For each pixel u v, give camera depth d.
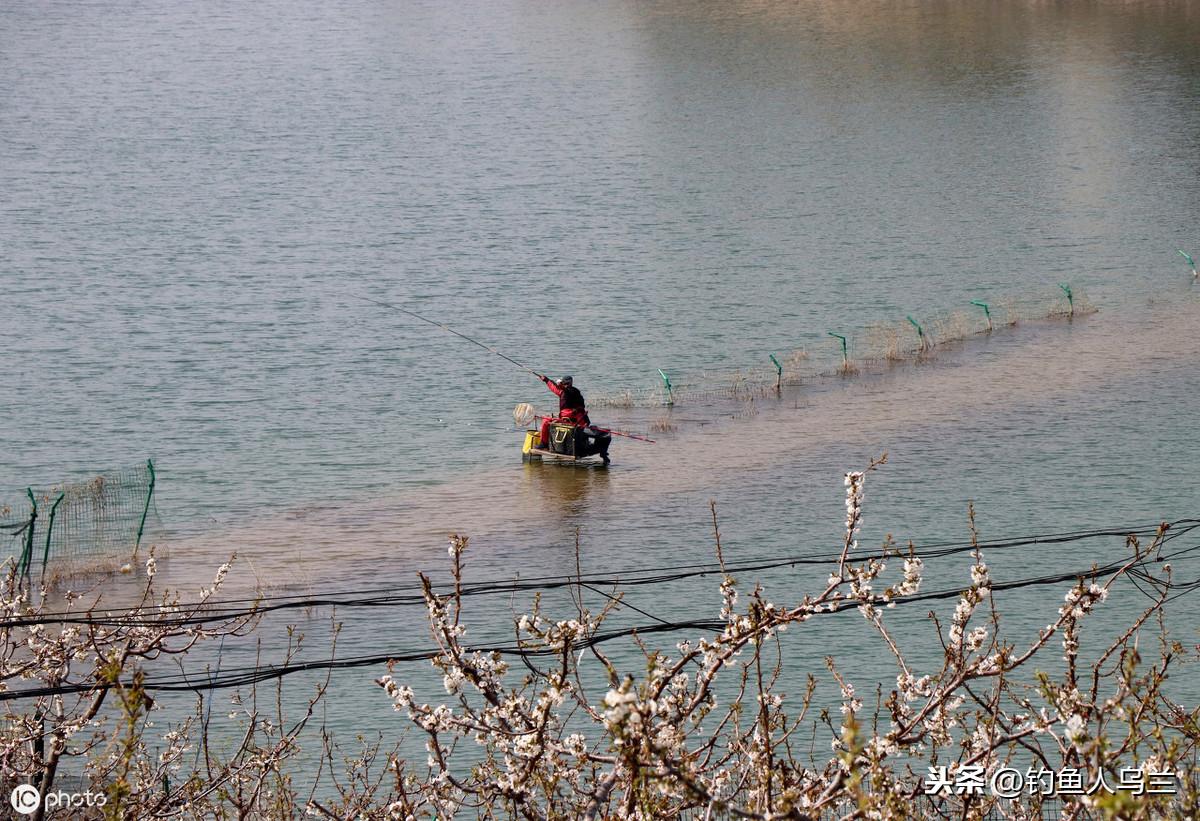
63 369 53.12
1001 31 178.25
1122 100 132.00
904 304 64.69
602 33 194.00
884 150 115.44
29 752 12.57
